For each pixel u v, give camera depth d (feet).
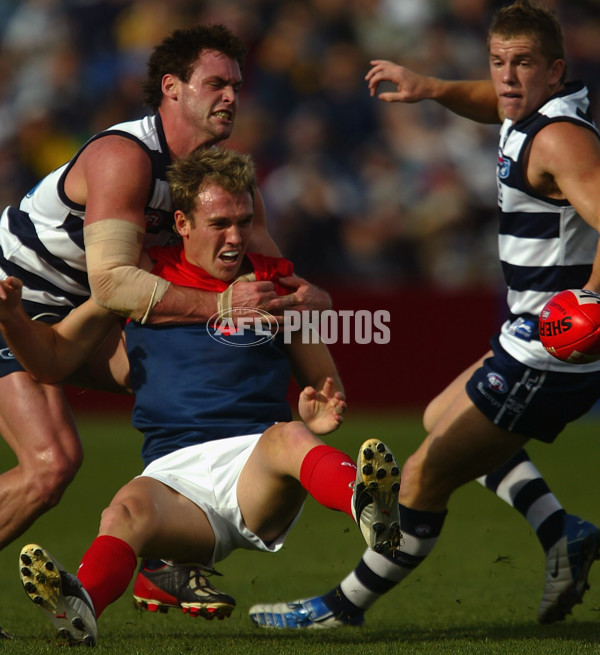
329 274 133.08
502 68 46.24
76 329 42.91
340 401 40.37
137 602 45.78
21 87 152.05
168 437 41.83
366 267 133.59
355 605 47.57
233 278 43.21
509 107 46.50
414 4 153.79
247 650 38.34
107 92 148.56
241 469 40.68
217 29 45.34
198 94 44.37
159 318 41.88
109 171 42.50
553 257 46.60
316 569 61.93
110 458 100.17
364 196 139.03
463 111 54.85
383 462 34.94
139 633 44.16
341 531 73.46
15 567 62.59
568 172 44.37
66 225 44.96
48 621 46.24
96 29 154.92
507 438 47.34
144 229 43.04
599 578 59.77
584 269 46.83
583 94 46.88
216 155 42.14
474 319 124.36
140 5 156.04
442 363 124.77
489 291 124.26
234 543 42.11
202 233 41.88
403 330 124.88
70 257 45.47
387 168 141.28
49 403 43.62
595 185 43.96
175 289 41.78
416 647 39.63
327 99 146.20
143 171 43.01
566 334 41.22
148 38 152.46
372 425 115.24
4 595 53.93
